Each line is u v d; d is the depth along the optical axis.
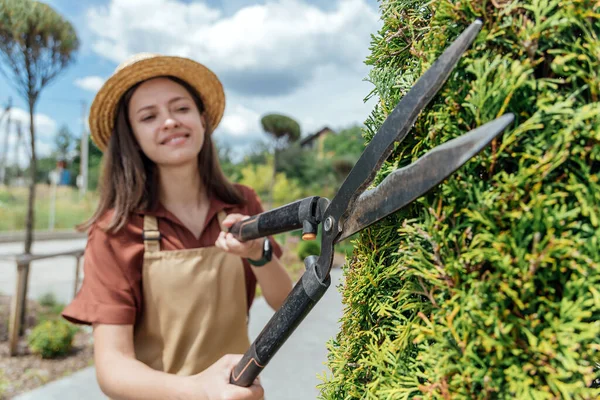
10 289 6.43
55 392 3.11
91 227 1.41
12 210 16.05
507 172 0.46
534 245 0.41
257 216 1.02
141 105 1.39
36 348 3.72
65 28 3.96
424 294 0.50
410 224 0.53
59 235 15.01
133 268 1.31
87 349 4.01
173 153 1.39
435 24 0.51
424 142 0.52
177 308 1.33
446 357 0.46
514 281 0.42
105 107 1.44
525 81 0.43
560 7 0.44
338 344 0.70
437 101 0.51
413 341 0.48
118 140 1.46
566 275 0.43
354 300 0.62
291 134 13.47
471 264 0.45
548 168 0.42
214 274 1.38
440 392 0.47
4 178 20.58
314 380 2.75
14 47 3.78
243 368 0.81
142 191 1.38
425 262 0.49
